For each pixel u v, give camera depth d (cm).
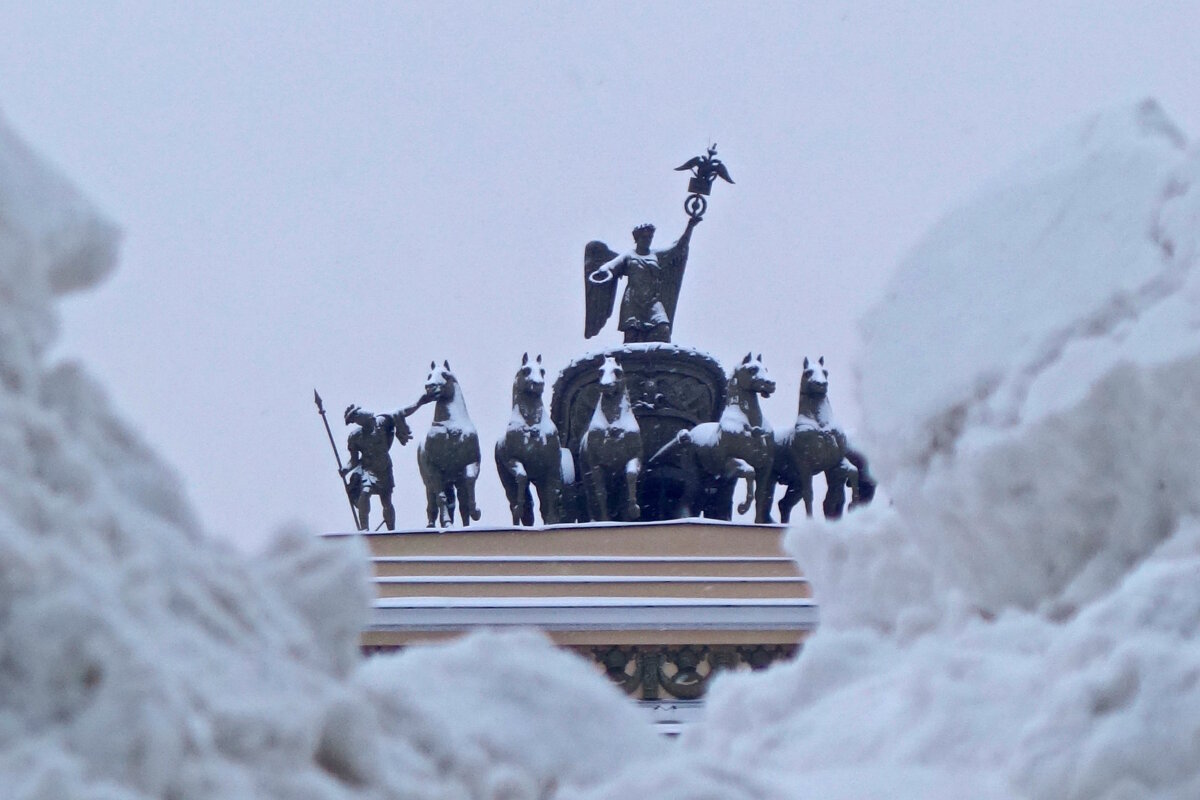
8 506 1205
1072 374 2833
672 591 13412
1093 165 3172
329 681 1397
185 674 1234
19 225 1359
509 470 15838
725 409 16050
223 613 1349
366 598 1583
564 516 16225
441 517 15775
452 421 15938
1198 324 2733
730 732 3077
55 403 1380
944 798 2338
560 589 13362
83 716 1138
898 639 3241
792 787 2555
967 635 2925
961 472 2977
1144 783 2106
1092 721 2170
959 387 3047
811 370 16400
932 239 3438
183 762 1155
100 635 1152
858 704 2881
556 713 2025
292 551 1612
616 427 15662
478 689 2048
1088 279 2972
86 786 1093
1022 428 2861
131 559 1279
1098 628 2338
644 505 16262
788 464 16400
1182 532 2656
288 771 1262
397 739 1535
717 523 13912
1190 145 2980
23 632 1142
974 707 2595
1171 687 2169
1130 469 2764
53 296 1418
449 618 13062
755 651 13225
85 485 1288
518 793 1584
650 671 13150
